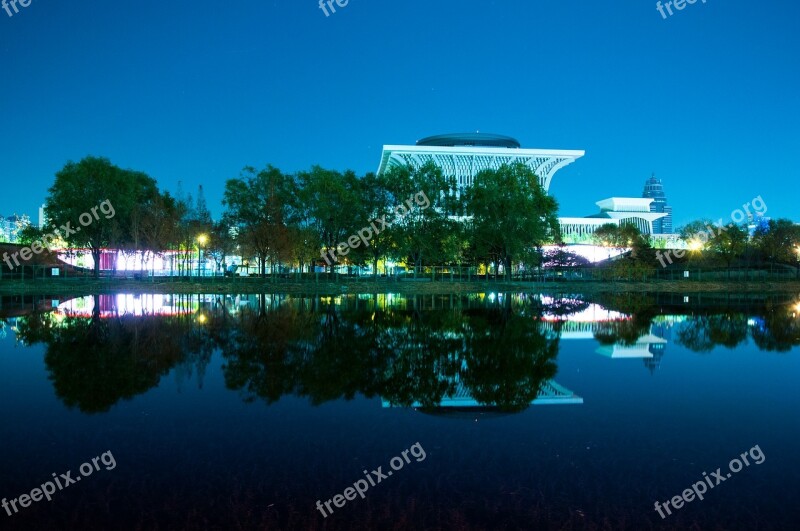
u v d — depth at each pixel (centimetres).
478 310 3734
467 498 754
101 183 6197
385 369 1631
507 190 6706
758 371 1619
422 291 6325
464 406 1221
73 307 3759
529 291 6562
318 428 1059
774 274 8031
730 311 3738
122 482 807
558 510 717
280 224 6166
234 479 816
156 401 1261
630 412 1171
